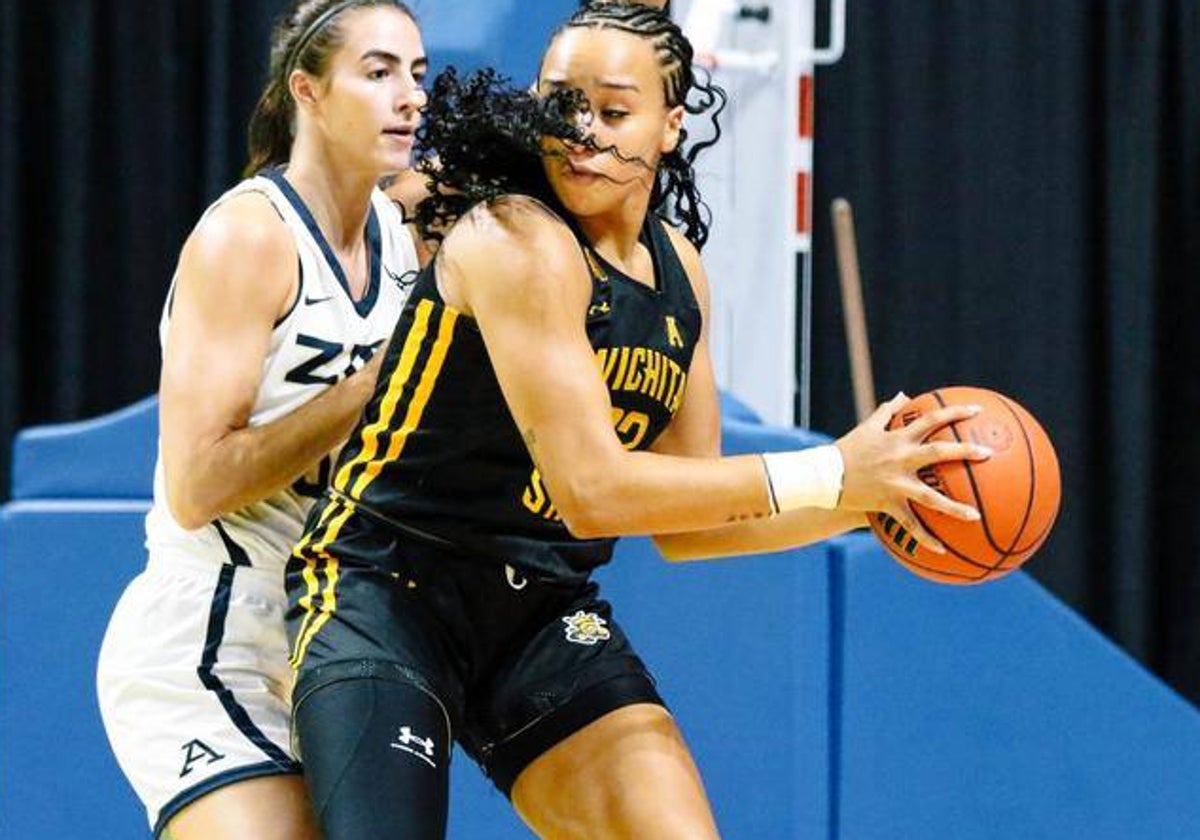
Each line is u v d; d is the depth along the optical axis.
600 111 7.10
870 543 10.66
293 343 8.08
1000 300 15.91
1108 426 15.93
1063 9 15.75
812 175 15.81
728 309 12.96
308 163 8.20
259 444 7.72
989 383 15.95
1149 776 11.06
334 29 8.16
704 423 7.96
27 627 10.48
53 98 15.38
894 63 15.75
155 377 15.55
